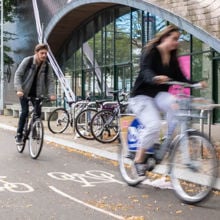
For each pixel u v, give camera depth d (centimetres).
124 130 674
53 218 500
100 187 648
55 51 2895
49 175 728
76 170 773
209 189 543
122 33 2189
